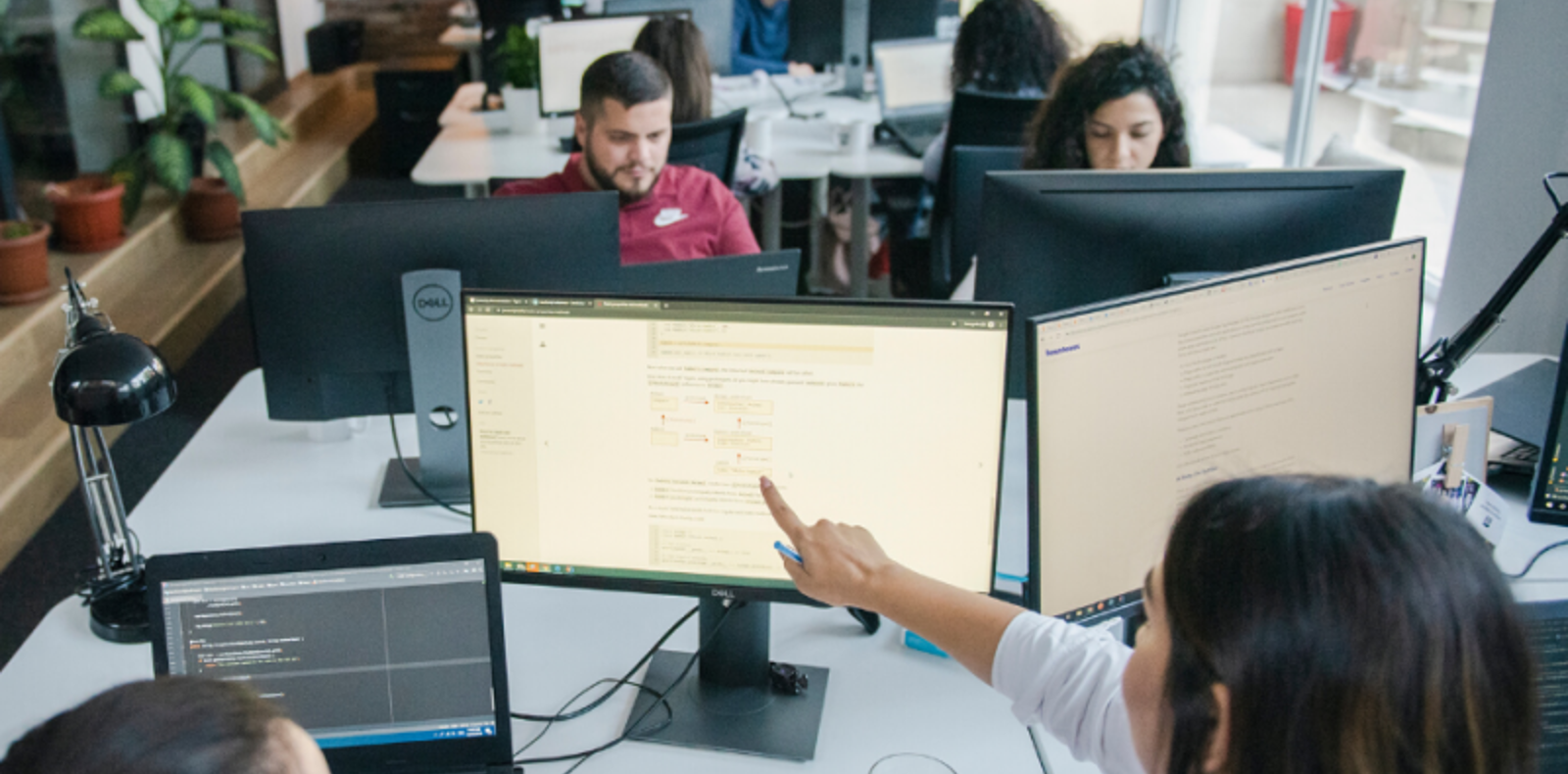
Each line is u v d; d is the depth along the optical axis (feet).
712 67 13.51
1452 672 1.89
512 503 3.74
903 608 3.30
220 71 18.83
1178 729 2.20
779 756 3.63
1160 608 2.39
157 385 4.14
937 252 10.25
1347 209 5.08
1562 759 3.49
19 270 11.28
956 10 13.42
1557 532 5.02
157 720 1.73
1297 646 1.93
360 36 24.04
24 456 9.66
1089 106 8.23
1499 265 7.89
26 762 1.71
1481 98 7.85
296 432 5.99
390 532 4.99
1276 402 3.90
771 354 3.48
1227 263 5.05
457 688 3.43
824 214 12.69
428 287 5.03
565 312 3.51
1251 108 14.52
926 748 3.70
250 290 5.11
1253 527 2.07
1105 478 3.57
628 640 4.26
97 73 14.46
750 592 3.71
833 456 3.57
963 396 3.46
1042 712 3.12
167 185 13.87
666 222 8.60
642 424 3.61
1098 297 5.05
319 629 3.36
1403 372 4.18
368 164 21.33
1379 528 1.99
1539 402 5.83
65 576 8.79
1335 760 1.92
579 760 3.61
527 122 12.35
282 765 1.79
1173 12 14.06
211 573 3.31
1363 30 13.65
